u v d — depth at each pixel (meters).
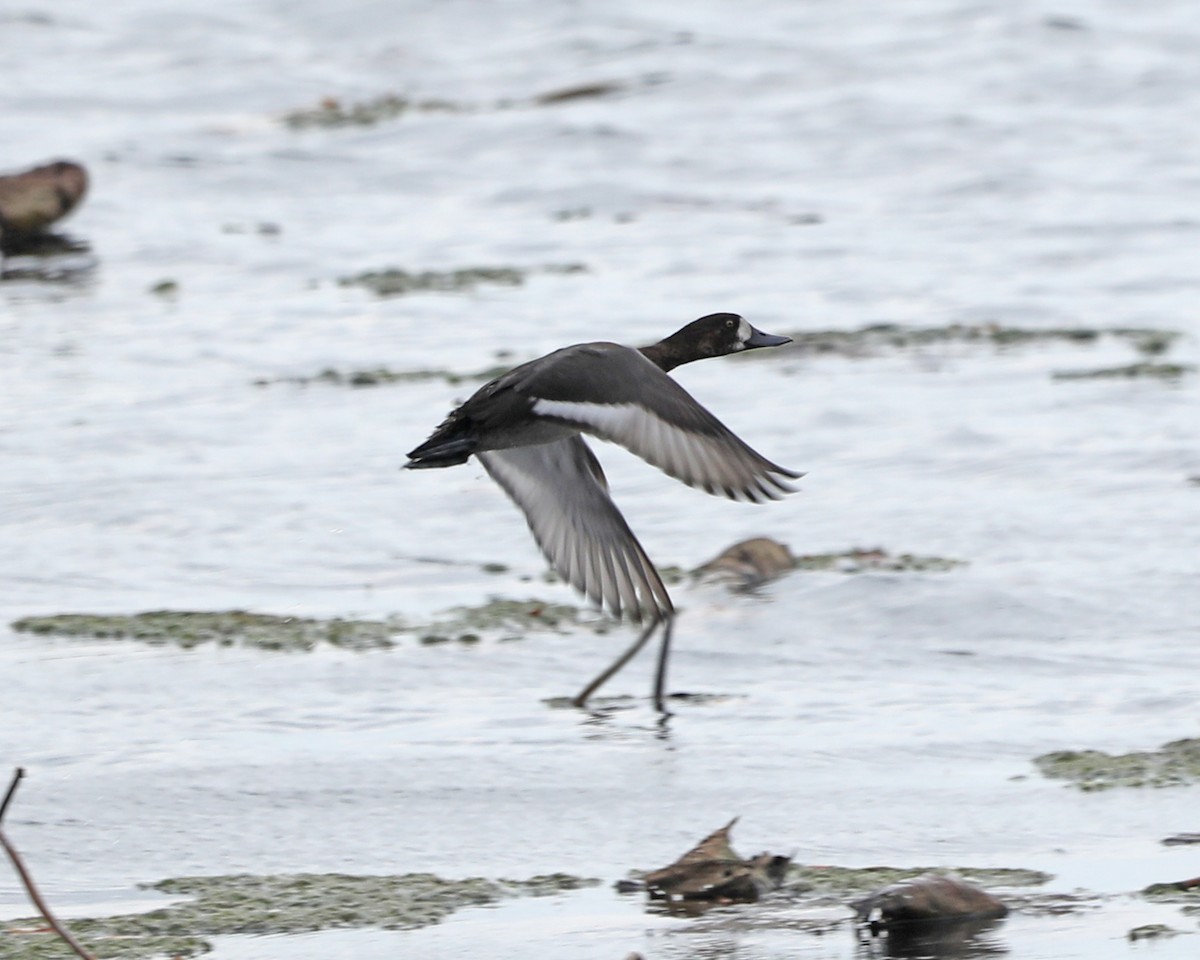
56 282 24.59
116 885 9.55
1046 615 13.71
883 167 30.55
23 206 26.53
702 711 12.05
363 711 12.03
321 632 13.42
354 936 8.83
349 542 15.58
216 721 11.85
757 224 27.36
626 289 23.98
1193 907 8.98
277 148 32.16
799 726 11.77
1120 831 10.00
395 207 28.88
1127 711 11.95
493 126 33.12
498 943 8.72
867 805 10.46
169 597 14.38
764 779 10.87
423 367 20.70
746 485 7.75
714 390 19.72
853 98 34.09
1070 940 8.64
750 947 8.65
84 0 42.97
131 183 30.03
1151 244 25.75
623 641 13.38
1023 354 20.84
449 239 26.88
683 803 10.54
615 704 12.22
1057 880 9.40
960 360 20.64
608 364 8.10
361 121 34.06
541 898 9.30
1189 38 38.09
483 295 23.77
